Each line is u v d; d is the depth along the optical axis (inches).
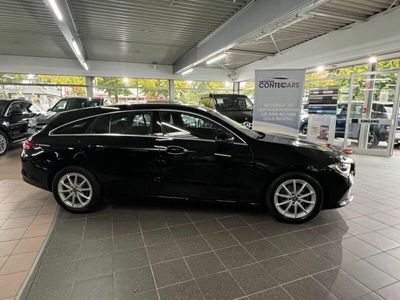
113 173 123.6
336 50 292.7
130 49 390.6
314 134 295.7
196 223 118.3
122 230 112.0
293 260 91.9
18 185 168.4
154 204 138.3
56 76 474.0
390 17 231.8
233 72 560.1
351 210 134.0
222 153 117.8
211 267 88.1
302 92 193.8
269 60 424.5
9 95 457.7
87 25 278.7
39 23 276.4
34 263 89.7
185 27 283.7
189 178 120.9
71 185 126.3
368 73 279.4
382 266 88.8
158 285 79.7
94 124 126.9
